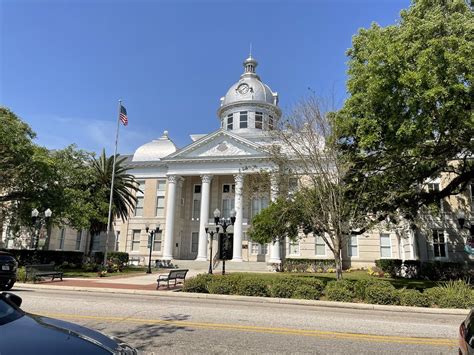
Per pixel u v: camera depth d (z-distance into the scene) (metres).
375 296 13.41
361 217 18.56
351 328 8.77
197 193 45.47
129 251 43.56
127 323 8.58
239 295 14.70
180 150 42.03
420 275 26.17
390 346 7.04
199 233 40.34
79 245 42.66
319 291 14.59
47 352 3.25
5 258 15.36
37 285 17.56
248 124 47.84
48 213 25.16
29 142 26.42
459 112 13.02
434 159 16.56
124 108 34.50
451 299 12.67
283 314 10.63
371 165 17.83
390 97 13.78
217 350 6.38
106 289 16.28
